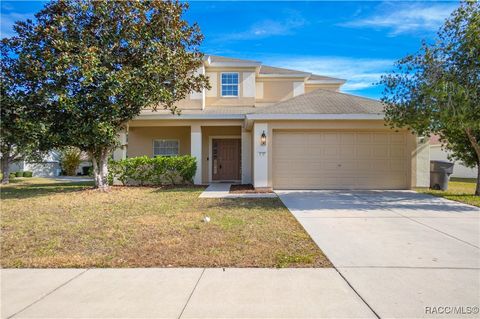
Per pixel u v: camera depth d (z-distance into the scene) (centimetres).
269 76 1933
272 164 1273
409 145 1284
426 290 360
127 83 1123
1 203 993
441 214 787
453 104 862
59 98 1065
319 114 1223
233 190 1274
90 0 1118
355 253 486
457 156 1235
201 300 339
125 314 312
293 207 878
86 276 405
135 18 1167
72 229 638
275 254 479
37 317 308
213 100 1773
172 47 1255
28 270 426
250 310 318
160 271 418
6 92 1137
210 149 1716
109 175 1459
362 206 896
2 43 1129
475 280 386
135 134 1700
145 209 856
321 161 1281
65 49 1089
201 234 590
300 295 349
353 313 311
